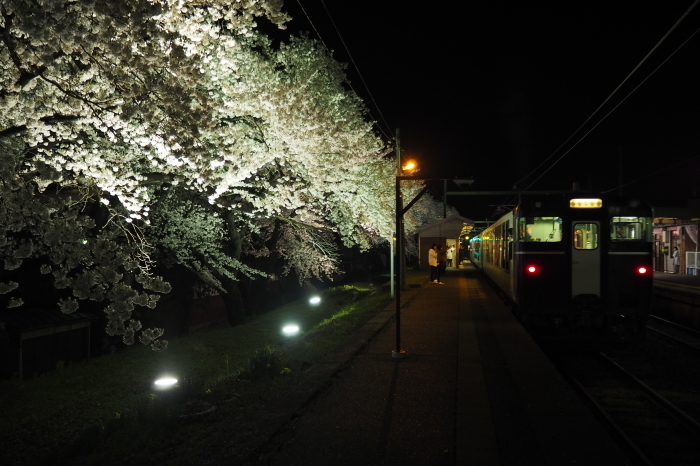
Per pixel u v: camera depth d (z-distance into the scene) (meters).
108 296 6.37
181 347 12.86
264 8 8.67
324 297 23.14
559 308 11.80
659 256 32.16
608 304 11.64
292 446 4.99
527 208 12.05
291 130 10.44
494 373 7.89
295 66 14.16
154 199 12.14
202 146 7.39
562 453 4.83
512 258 13.29
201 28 8.16
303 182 13.16
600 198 11.79
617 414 7.52
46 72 6.90
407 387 7.04
